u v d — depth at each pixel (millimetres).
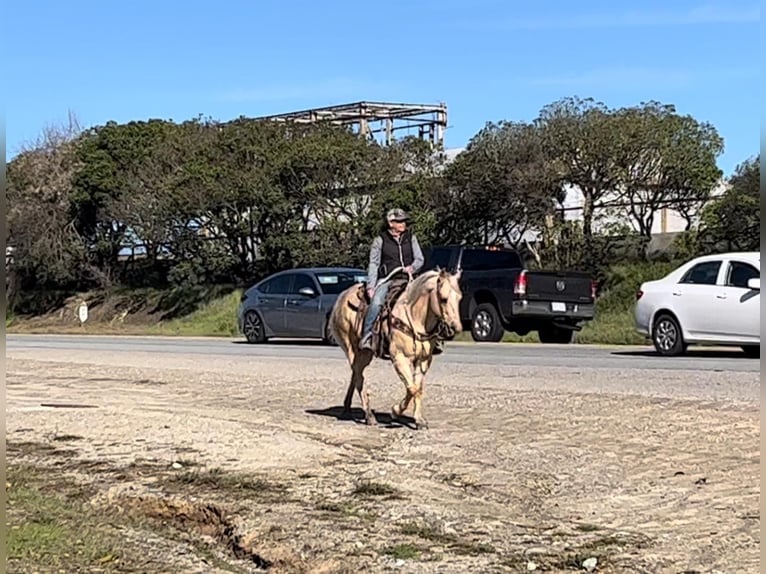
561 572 7133
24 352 27234
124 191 48594
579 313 26828
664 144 34844
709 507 8672
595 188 35750
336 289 27719
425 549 7703
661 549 7574
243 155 44875
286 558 7719
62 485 10141
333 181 42469
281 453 11367
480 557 7488
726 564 7145
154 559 7941
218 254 45969
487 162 36812
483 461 10898
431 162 42219
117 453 11469
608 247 35625
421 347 12617
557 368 19203
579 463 10625
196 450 11547
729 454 10562
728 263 20062
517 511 8875
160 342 32188
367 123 54812
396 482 9914
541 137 35719
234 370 20672
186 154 47719
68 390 17641
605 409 13648
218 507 9047
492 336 26859
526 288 26141
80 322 49281
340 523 8469
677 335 20703
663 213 37500
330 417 14188
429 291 12234
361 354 13453
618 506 8906
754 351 20500
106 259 53750
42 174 52750
